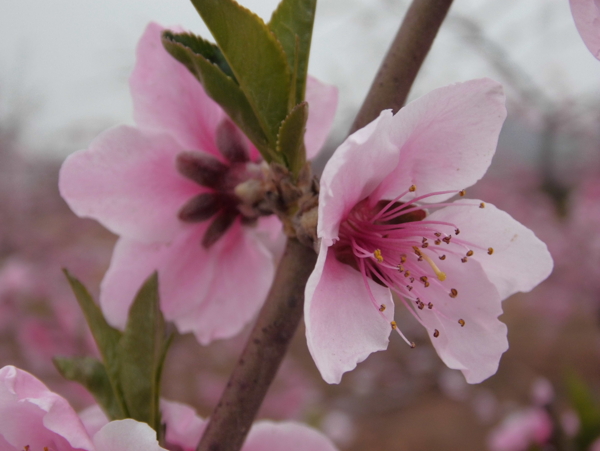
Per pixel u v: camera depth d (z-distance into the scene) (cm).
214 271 11
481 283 9
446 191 8
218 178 10
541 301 53
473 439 46
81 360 8
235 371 8
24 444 8
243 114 8
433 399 53
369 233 9
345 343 8
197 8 8
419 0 9
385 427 48
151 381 8
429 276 9
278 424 10
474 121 8
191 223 10
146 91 10
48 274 42
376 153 8
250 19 8
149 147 10
